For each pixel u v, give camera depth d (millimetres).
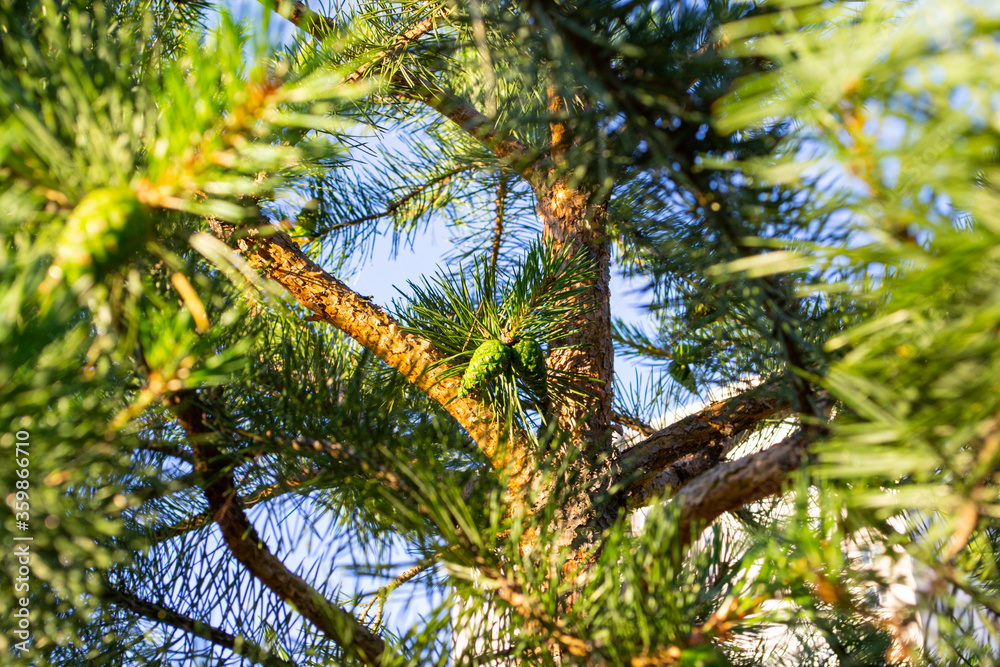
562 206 1960
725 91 1681
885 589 1687
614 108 1670
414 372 1887
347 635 1769
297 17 1820
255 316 1764
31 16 1673
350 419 1817
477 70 1878
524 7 1686
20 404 1508
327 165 1750
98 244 1430
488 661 1726
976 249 1168
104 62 1661
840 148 1411
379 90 1842
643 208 1733
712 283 1747
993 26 1116
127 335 1656
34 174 1519
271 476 1808
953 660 1779
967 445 1656
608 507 1879
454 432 1877
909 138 1288
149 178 1530
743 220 1691
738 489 1734
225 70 1495
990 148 1188
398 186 2188
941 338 1333
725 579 1728
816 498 1778
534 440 1857
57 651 1758
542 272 1905
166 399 1723
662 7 1690
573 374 1918
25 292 1415
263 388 1814
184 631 1791
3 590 1697
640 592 1705
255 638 1802
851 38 1429
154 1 1754
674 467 1914
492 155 2039
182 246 1719
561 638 1715
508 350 1872
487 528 1770
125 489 1715
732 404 1888
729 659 1773
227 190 1525
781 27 1548
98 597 1756
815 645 1837
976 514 1490
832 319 1731
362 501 1808
